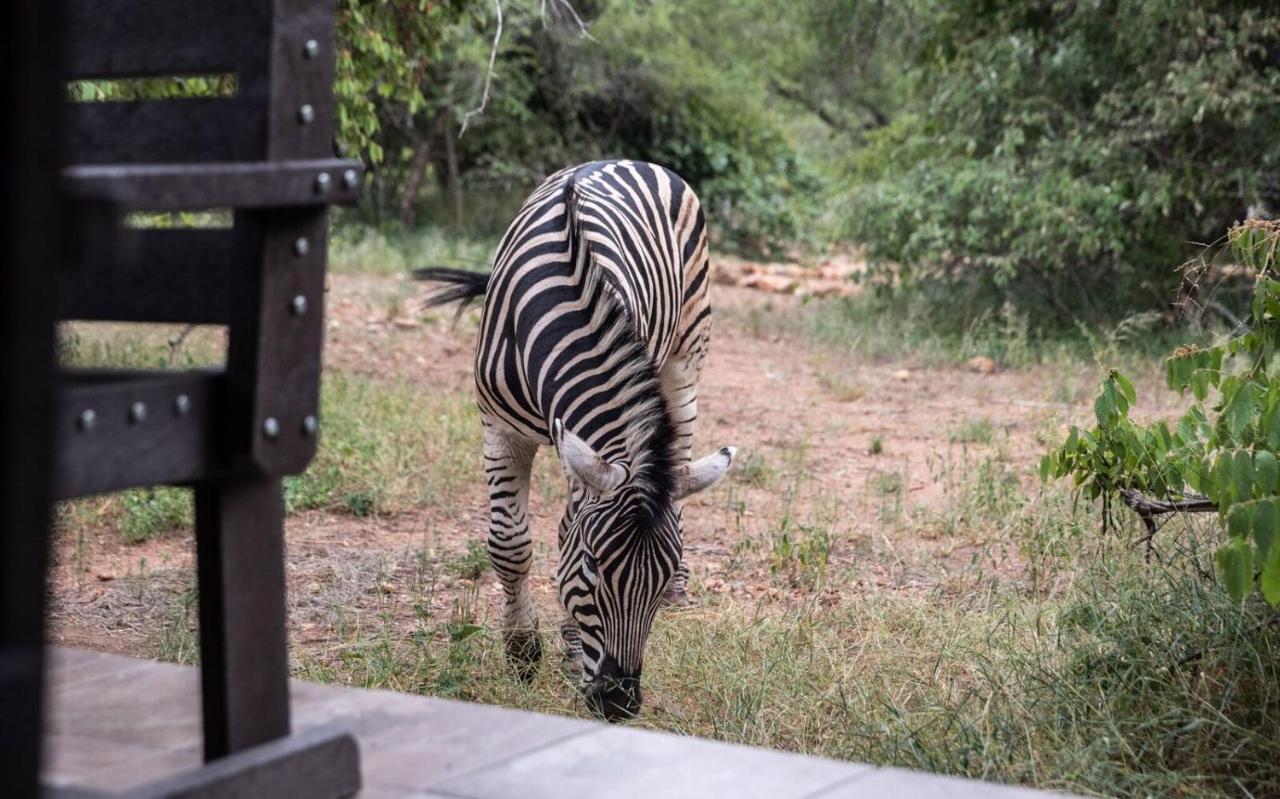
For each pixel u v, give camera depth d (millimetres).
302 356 2037
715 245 20109
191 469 1937
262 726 2080
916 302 12539
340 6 7434
